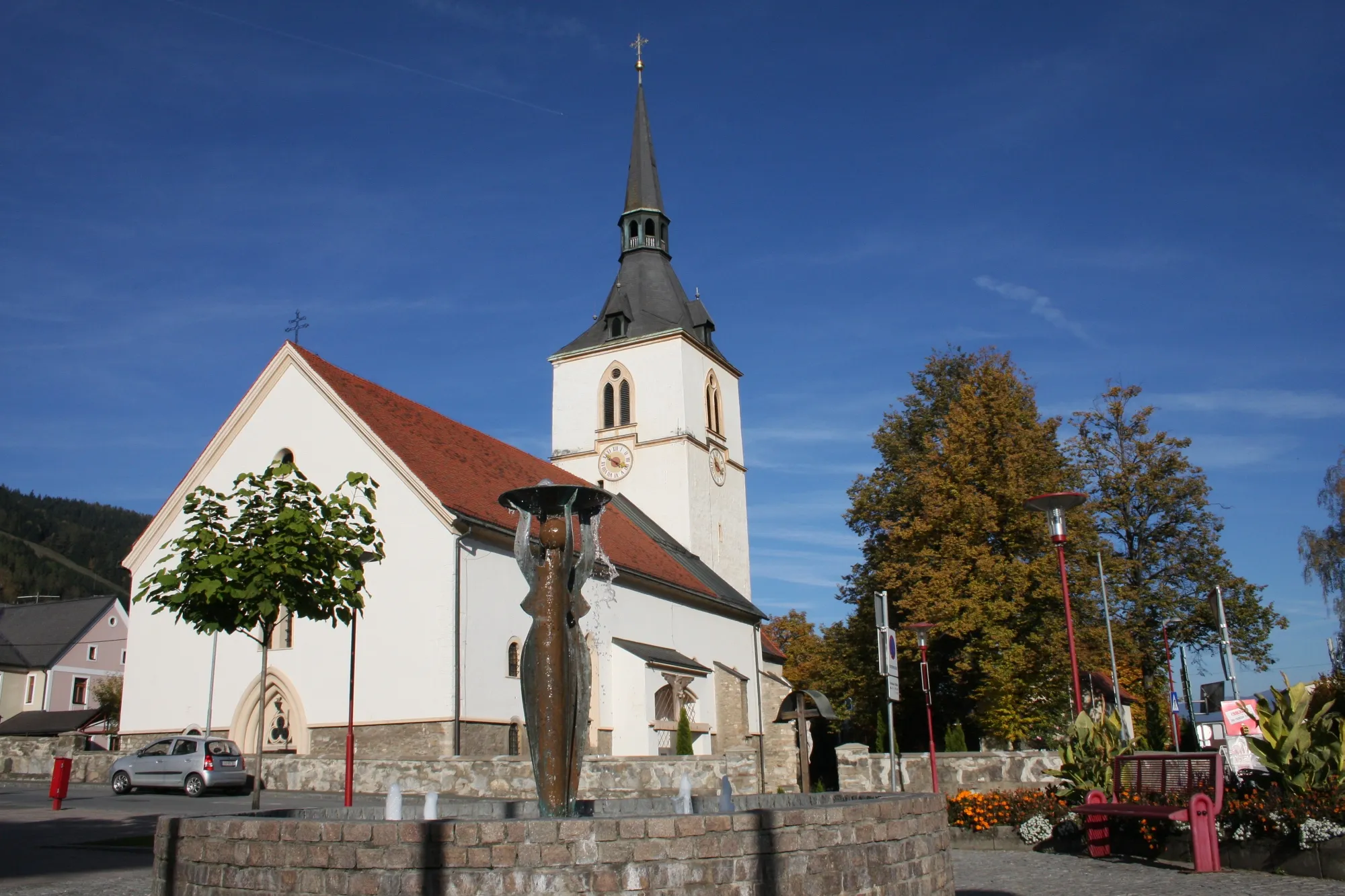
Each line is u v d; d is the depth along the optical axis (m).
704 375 53.72
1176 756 15.44
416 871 8.52
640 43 58.81
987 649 34.44
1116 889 12.74
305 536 18.53
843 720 49.22
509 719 31.44
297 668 31.59
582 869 8.45
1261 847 13.90
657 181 56.72
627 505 49.84
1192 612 43.62
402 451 33.09
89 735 34.56
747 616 49.75
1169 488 43.97
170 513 35.66
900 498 41.09
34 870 15.07
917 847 10.30
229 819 9.41
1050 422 37.16
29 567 154.25
